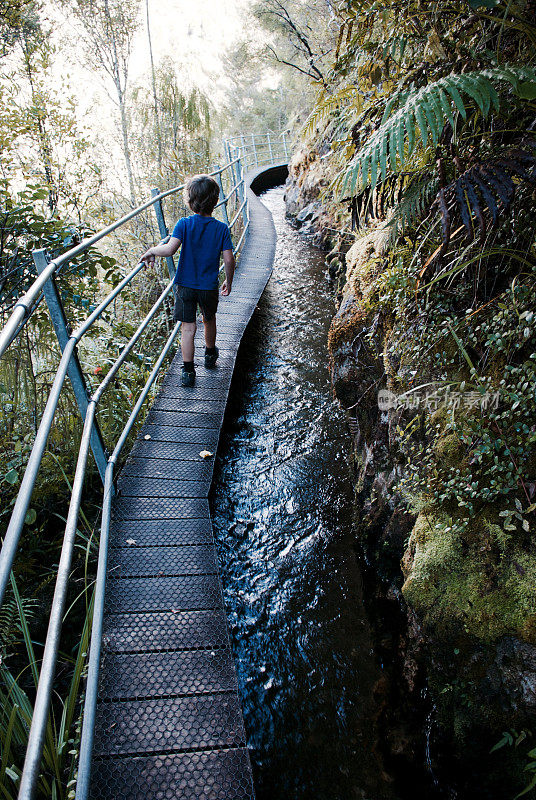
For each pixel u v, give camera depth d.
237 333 4.90
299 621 2.63
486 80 1.71
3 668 1.91
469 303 2.34
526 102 1.90
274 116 24.39
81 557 2.68
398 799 1.93
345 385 3.50
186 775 1.60
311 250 8.27
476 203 1.79
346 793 1.96
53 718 1.82
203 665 1.95
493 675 1.71
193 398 3.86
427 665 2.01
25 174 4.36
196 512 2.78
